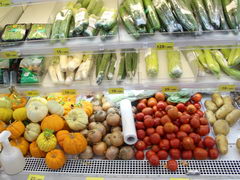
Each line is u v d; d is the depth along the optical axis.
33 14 2.12
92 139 1.83
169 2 1.79
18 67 2.02
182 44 1.60
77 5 2.00
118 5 1.97
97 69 1.92
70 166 1.84
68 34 1.77
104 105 2.12
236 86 1.77
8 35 1.80
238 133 1.98
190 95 2.15
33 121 1.92
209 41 1.59
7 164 1.77
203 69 1.83
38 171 1.83
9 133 1.71
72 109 2.01
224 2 1.76
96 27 1.74
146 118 1.95
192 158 1.83
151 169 1.78
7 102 2.03
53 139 1.83
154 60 1.88
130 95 2.18
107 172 1.79
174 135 1.85
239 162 1.78
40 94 1.95
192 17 1.68
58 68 1.98
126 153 1.80
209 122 2.02
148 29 1.69
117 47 1.65
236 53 1.79
